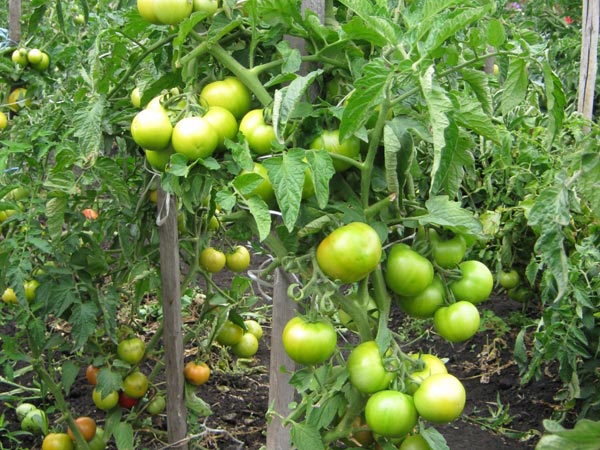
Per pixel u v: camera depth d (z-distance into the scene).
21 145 2.30
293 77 1.51
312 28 1.53
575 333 2.66
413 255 1.52
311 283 1.49
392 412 1.41
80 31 4.01
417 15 1.48
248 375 3.55
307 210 1.53
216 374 3.50
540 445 1.24
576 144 2.92
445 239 1.58
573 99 5.12
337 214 1.51
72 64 3.29
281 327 1.79
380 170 1.57
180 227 2.66
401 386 1.47
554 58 5.59
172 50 1.88
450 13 1.32
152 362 3.52
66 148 2.14
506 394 3.47
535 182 3.42
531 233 3.55
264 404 3.26
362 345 1.52
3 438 2.85
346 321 1.80
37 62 2.93
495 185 3.84
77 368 2.43
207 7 1.60
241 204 1.59
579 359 2.94
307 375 1.59
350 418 1.62
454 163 1.60
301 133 1.53
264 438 2.97
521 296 3.83
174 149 1.56
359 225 1.45
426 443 1.58
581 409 3.15
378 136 1.43
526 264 3.73
